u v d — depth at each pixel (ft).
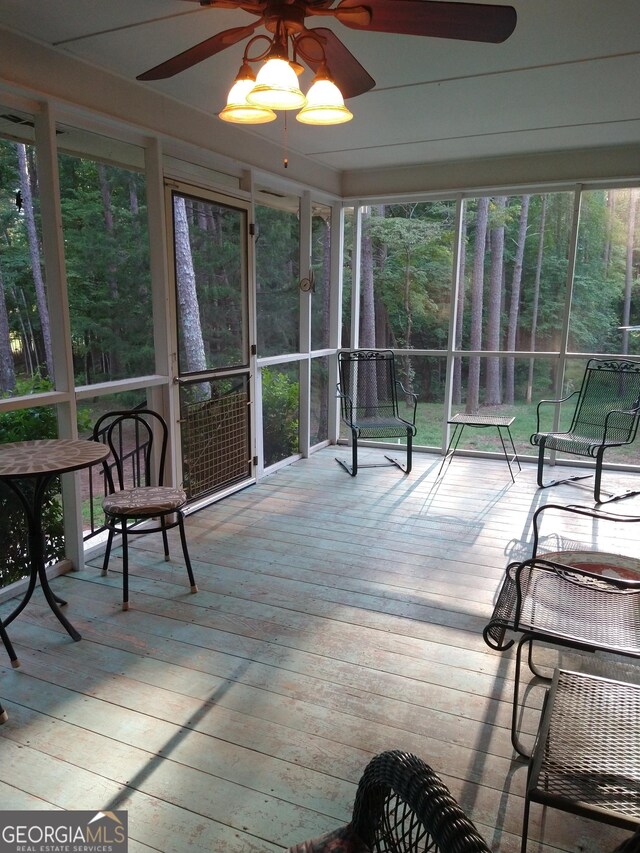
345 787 5.42
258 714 6.40
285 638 7.89
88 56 8.91
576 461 16.53
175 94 10.66
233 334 13.44
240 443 14.16
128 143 10.22
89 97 9.14
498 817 5.14
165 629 8.07
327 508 13.05
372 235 17.99
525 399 17.03
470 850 2.35
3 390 8.55
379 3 5.20
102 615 8.43
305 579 9.61
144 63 9.18
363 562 10.27
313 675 7.09
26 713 6.36
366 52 8.76
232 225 13.01
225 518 12.39
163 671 7.14
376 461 17.17
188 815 5.10
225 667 7.24
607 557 6.97
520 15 7.58
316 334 17.58
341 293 18.38
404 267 17.76
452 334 17.34
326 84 5.92
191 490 12.57
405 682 6.97
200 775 5.55
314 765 5.68
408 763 2.98
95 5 7.31
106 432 10.00
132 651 7.55
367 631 8.07
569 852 4.83
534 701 6.66
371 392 17.57
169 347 11.31
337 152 15.14
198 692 6.75
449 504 13.35
